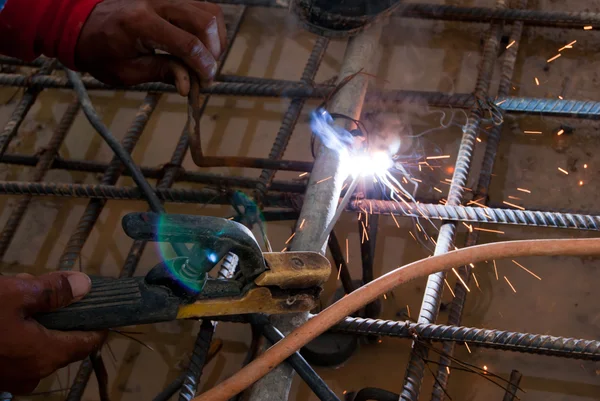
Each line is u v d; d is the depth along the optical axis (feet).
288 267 5.12
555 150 10.18
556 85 10.70
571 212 9.45
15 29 6.42
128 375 9.57
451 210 7.47
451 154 10.25
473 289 9.30
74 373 9.78
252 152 11.03
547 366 8.70
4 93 12.55
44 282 4.72
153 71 6.52
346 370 9.11
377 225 9.17
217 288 5.08
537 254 5.55
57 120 12.05
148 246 10.66
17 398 9.66
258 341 6.16
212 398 5.19
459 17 10.01
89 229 8.34
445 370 7.32
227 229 4.67
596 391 8.46
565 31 11.13
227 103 11.59
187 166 10.93
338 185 6.73
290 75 11.71
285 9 11.75
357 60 7.73
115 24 6.15
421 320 6.88
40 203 11.28
